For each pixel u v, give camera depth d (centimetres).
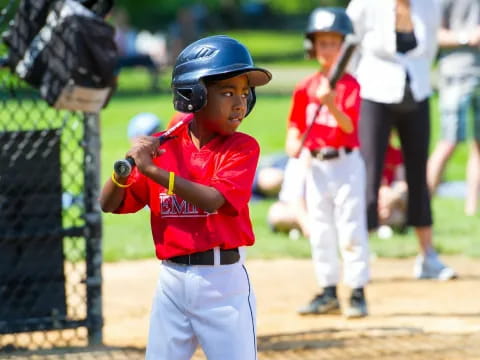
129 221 2525
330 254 1647
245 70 936
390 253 2164
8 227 1434
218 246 960
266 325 1585
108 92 1421
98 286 1466
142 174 962
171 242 966
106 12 1431
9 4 1412
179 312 981
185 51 957
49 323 1454
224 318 964
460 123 2473
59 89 1355
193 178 962
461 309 1684
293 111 1616
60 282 1461
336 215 1628
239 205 949
